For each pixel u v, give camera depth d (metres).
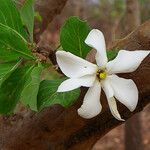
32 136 0.36
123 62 0.25
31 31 0.28
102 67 0.25
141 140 1.07
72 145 0.36
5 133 0.37
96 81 0.25
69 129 0.35
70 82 0.24
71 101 0.26
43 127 0.35
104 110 0.32
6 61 0.28
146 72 0.30
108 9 1.34
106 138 1.65
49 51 0.28
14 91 0.27
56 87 0.27
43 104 0.26
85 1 1.29
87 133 0.35
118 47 0.31
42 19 0.47
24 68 0.27
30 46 0.28
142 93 0.32
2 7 0.27
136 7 0.74
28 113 0.35
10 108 0.27
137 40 0.30
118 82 0.25
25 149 0.37
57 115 0.34
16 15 0.27
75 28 0.26
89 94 0.25
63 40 0.26
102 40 0.25
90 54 0.29
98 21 1.31
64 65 0.24
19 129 0.36
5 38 0.27
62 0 0.48
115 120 0.34
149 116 1.75
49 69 0.29
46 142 0.36
